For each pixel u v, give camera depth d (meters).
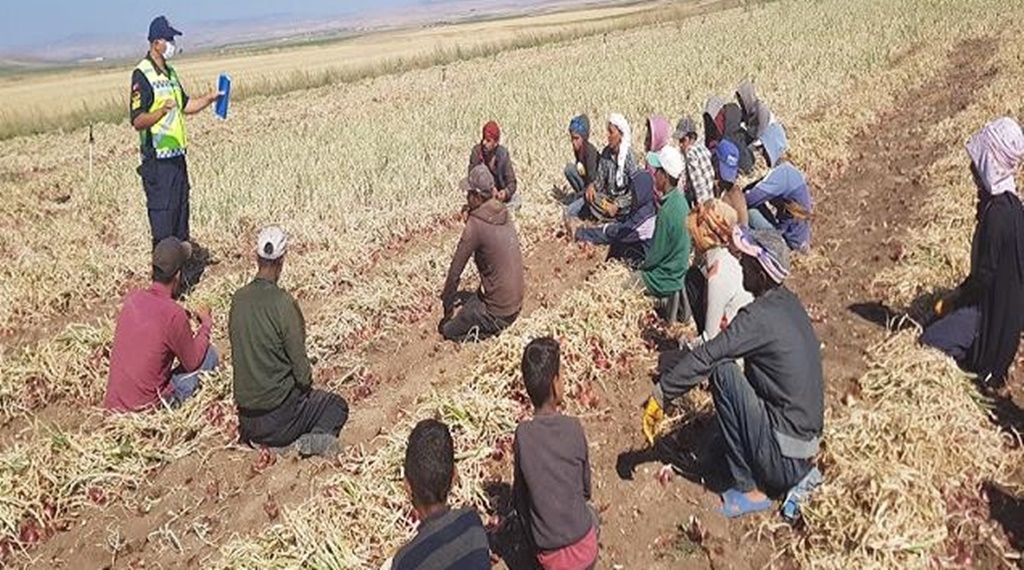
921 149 14.46
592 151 11.99
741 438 5.68
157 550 6.09
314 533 5.78
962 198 11.16
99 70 80.06
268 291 6.61
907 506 5.40
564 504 4.93
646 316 8.74
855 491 5.59
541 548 5.00
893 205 11.85
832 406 6.96
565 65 30.20
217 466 6.93
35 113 31.58
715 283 6.82
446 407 6.91
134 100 10.10
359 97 28.52
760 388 5.57
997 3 32.75
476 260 8.50
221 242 12.37
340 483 6.32
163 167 10.38
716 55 27.23
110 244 12.75
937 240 9.70
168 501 6.58
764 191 9.77
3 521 6.27
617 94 21.50
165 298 7.40
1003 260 6.71
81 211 14.62
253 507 6.41
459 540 4.09
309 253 11.59
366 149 17.00
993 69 20.34
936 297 8.42
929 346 7.28
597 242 11.29
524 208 12.74
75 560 6.09
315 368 8.43
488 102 22.03
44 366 8.57
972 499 5.75
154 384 7.47
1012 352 6.91
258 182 14.75
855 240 10.73
